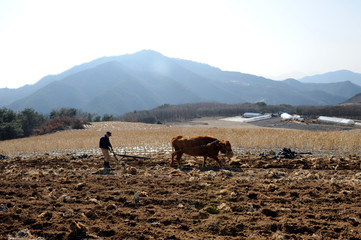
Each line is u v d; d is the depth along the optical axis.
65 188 8.62
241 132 29.64
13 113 84.62
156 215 6.23
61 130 66.88
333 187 8.40
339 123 77.00
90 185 9.06
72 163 14.83
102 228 5.39
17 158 18.33
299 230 5.43
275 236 5.12
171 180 9.77
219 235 5.32
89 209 6.53
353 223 5.70
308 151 17.91
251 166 12.68
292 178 9.76
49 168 13.59
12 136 69.00
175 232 5.34
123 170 12.19
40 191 8.29
